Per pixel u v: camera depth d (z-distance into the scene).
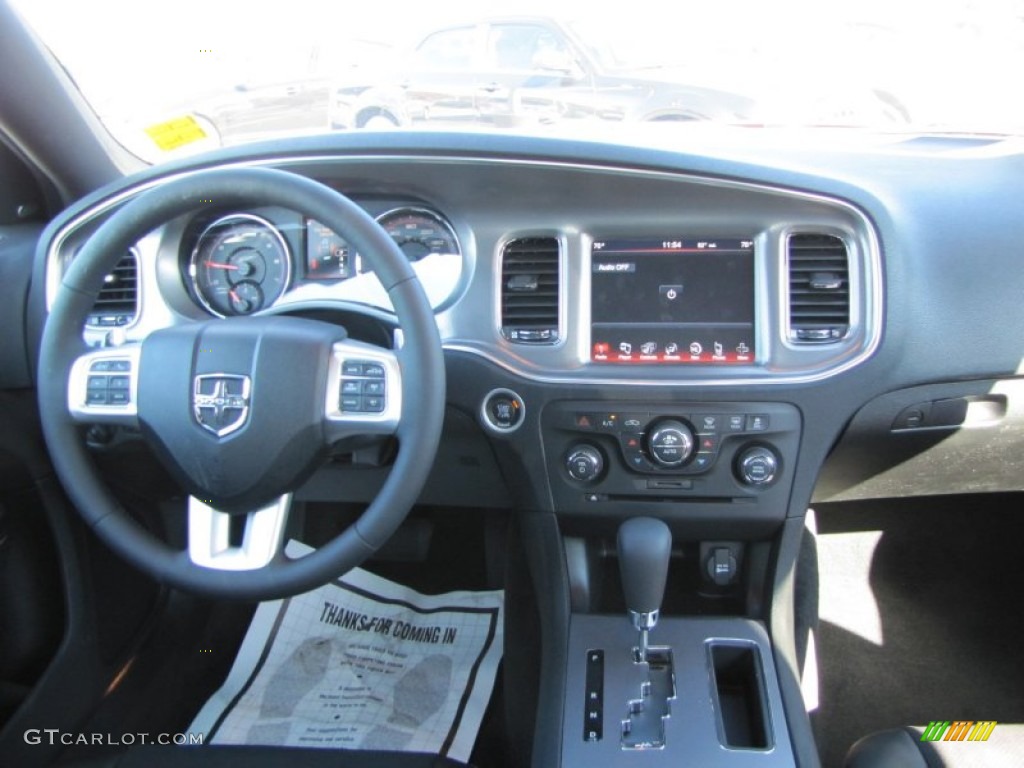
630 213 1.41
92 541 1.65
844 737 1.75
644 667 1.41
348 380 1.09
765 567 1.50
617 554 1.49
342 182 1.45
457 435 1.55
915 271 1.40
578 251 1.43
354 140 1.41
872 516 2.22
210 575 1.12
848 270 1.40
